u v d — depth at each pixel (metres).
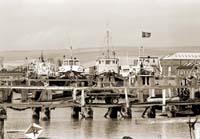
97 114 126.44
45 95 145.38
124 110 115.06
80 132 89.31
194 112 118.75
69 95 153.88
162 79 177.88
